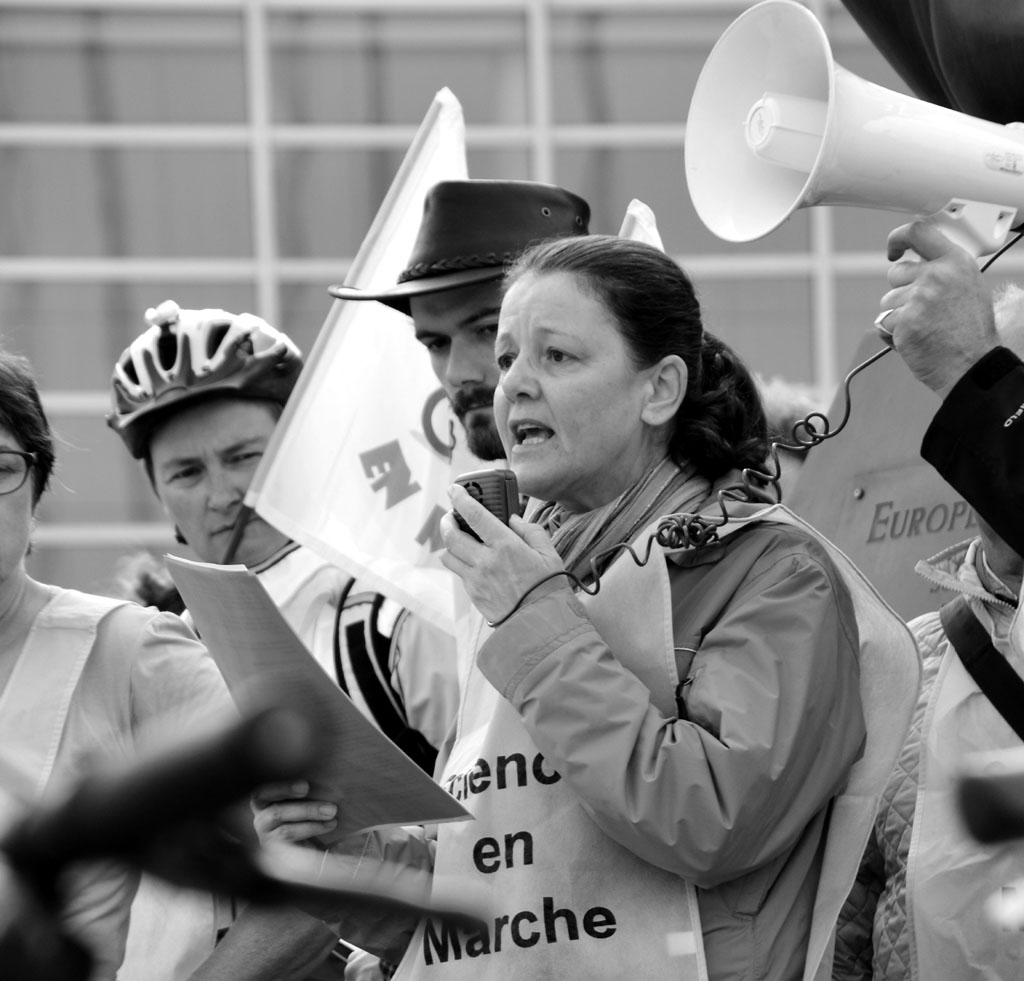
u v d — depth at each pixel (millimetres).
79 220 47250
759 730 8438
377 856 9898
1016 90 10023
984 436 8867
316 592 14016
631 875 8789
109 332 47219
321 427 14359
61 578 45719
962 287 9016
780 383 16203
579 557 9570
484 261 12820
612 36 47031
